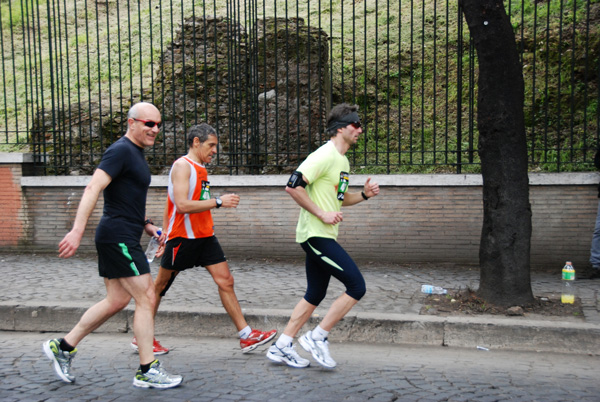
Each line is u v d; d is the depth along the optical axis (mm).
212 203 4766
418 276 7305
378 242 8086
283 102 9273
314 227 4449
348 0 13945
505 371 4605
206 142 4898
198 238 4840
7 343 5426
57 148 9703
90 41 14539
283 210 8312
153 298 4199
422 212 7949
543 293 6383
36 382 4242
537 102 9539
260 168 9086
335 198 4566
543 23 10641
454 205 7859
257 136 8625
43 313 5949
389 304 6039
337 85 10695
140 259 4156
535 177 7590
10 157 8883
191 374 4461
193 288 6773
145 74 12109
